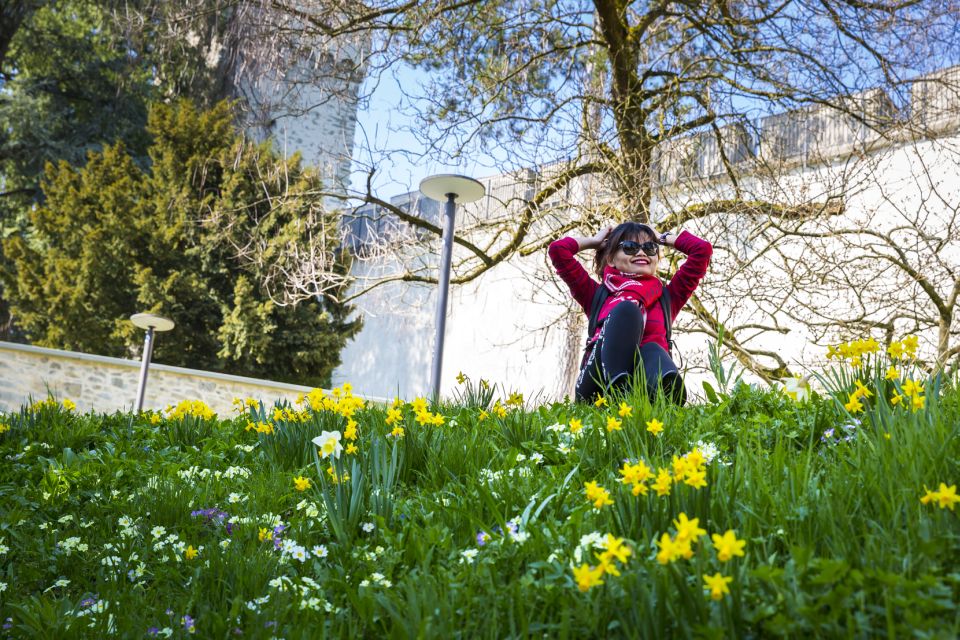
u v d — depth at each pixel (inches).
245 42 433.1
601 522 92.3
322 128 1008.2
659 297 179.6
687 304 388.8
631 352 169.2
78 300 755.4
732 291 380.2
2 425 213.3
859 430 105.8
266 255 536.7
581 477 121.4
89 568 121.9
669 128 401.7
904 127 387.2
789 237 392.2
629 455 116.3
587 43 426.3
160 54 515.5
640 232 185.8
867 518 78.9
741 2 426.0
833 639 59.4
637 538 83.7
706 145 427.2
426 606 76.4
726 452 130.8
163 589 108.7
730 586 64.1
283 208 497.4
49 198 832.9
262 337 743.7
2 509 152.0
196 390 582.2
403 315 573.6
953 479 86.0
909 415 104.5
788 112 399.5
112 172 835.4
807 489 88.0
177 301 760.3
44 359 549.6
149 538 129.1
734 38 406.9
